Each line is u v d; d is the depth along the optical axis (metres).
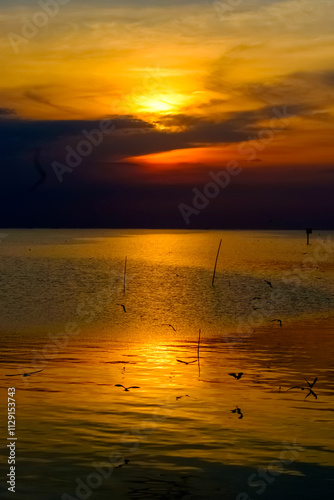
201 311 43.84
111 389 19.75
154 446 14.64
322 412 17.44
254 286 62.59
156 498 12.01
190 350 27.28
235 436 15.36
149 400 18.52
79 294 54.47
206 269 84.81
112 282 66.38
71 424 16.12
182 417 16.86
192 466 13.49
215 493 12.23
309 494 12.23
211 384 20.61
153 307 45.81
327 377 21.81
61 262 96.94
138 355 25.83
